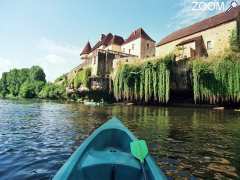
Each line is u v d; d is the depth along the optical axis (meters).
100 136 6.94
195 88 29.50
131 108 30.97
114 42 57.06
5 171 6.28
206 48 36.66
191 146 9.30
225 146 9.38
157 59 32.31
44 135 11.52
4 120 17.97
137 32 53.97
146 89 32.16
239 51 30.45
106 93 43.28
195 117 20.34
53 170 6.39
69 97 56.91
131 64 34.41
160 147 9.05
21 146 9.19
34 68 114.69
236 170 6.49
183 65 31.56
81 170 4.56
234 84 27.77
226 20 33.91
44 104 41.81
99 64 41.81
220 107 31.72
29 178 5.79
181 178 5.84
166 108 31.62
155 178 3.97
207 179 5.81
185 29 44.62
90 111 25.97
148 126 14.62
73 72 57.56
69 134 11.76
